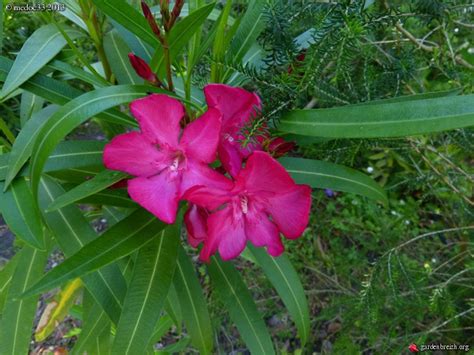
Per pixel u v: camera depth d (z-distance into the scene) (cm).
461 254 31
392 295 28
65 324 44
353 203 46
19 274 21
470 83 21
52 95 18
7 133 22
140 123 15
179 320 27
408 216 37
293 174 19
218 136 14
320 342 41
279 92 15
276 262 22
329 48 14
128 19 16
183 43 16
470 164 37
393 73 18
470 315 32
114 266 20
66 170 19
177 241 18
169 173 15
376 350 35
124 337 17
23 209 16
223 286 23
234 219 15
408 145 25
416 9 16
